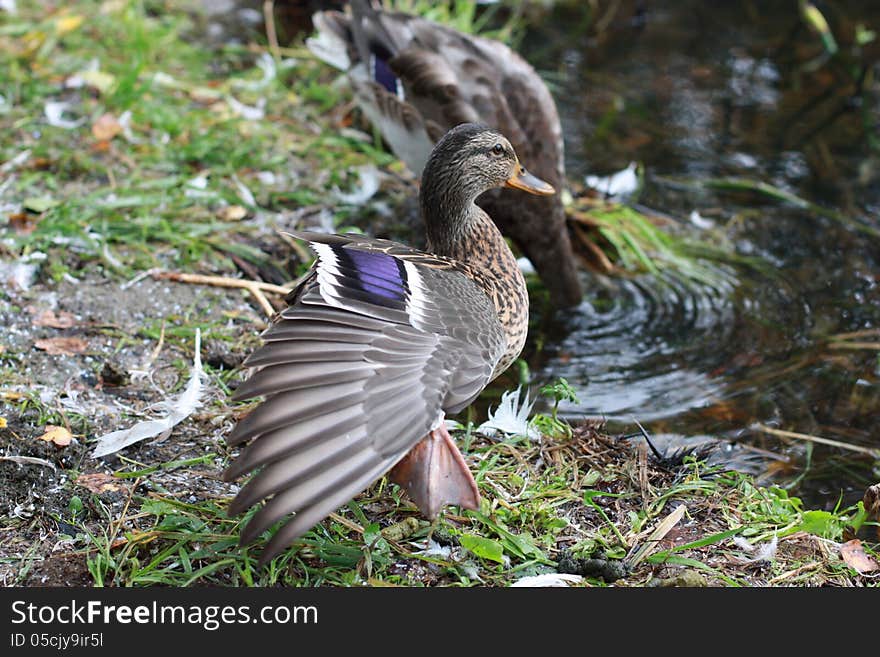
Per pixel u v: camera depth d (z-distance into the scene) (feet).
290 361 15.12
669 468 21.13
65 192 28.45
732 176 32.22
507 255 21.33
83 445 20.66
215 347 23.62
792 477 22.03
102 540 18.48
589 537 19.16
